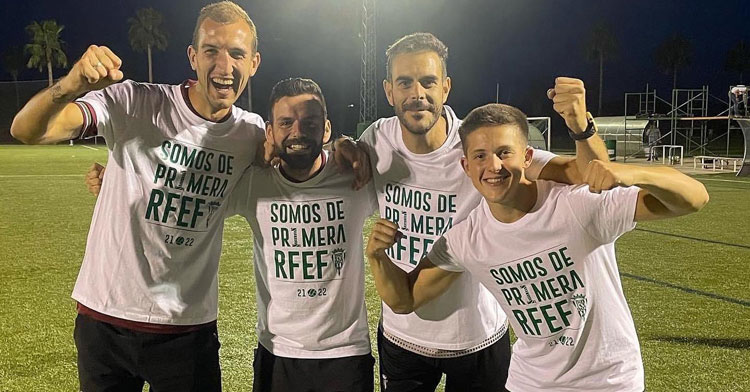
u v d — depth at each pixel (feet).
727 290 21.04
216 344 9.81
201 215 9.27
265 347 10.04
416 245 9.85
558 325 8.01
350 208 9.78
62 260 25.32
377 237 8.59
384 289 8.81
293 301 9.71
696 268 24.27
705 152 100.63
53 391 13.24
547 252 7.82
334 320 9.73
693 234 31.86
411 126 9.20
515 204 7.88
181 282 9.26
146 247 9.00
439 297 9.62
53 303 19.47
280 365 9.90
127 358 9.12
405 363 10.14
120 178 8.96
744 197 46.52
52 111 7.66
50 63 187.21
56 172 64.49
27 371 14.24
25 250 27.17
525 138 7.81
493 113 7.72
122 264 8.96
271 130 9.21
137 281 8.98
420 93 8.98
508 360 10.27
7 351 15.43
